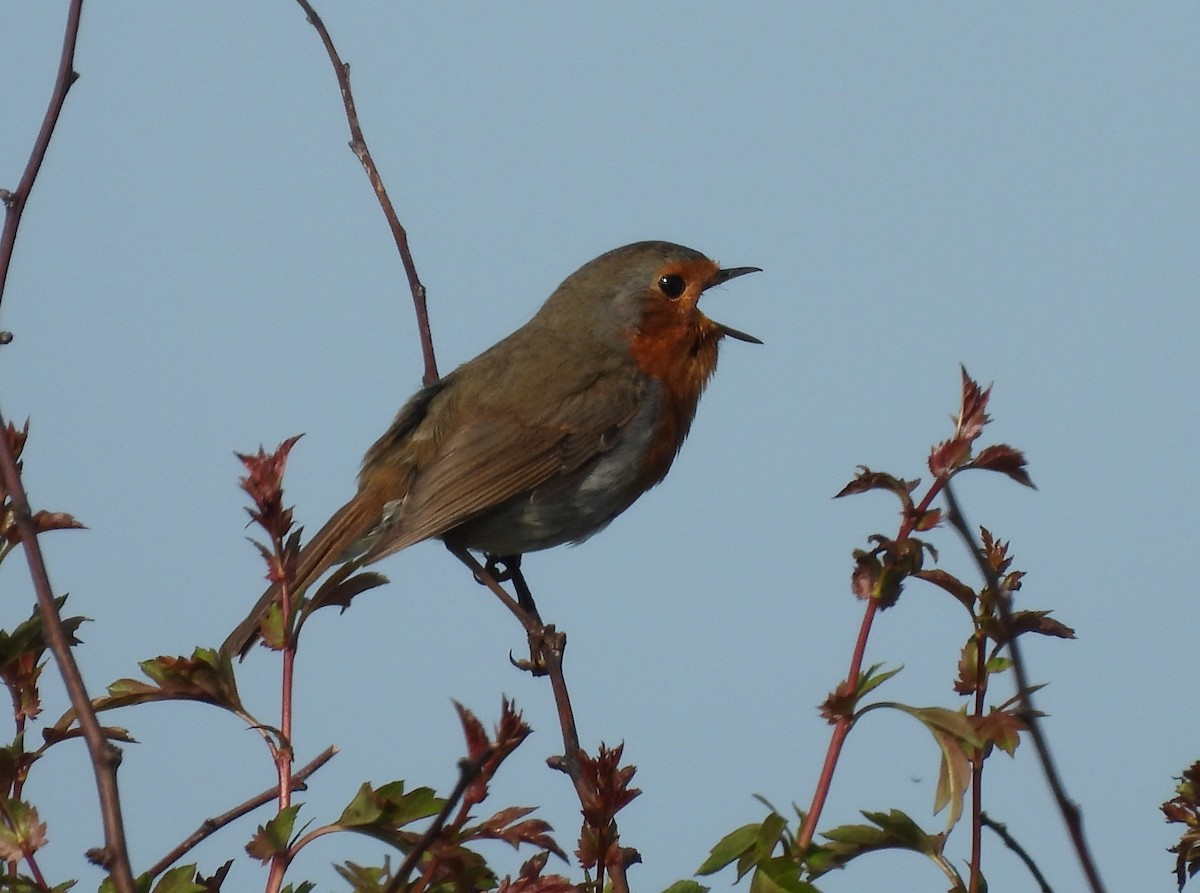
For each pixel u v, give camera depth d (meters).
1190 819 6.70
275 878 5.88
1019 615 6.44
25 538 5.44
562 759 6.62
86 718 5.12
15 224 7.11
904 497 6.46
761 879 6.21
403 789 5.93
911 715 6.22
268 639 6.53
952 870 6.31
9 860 5.89
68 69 7.39
